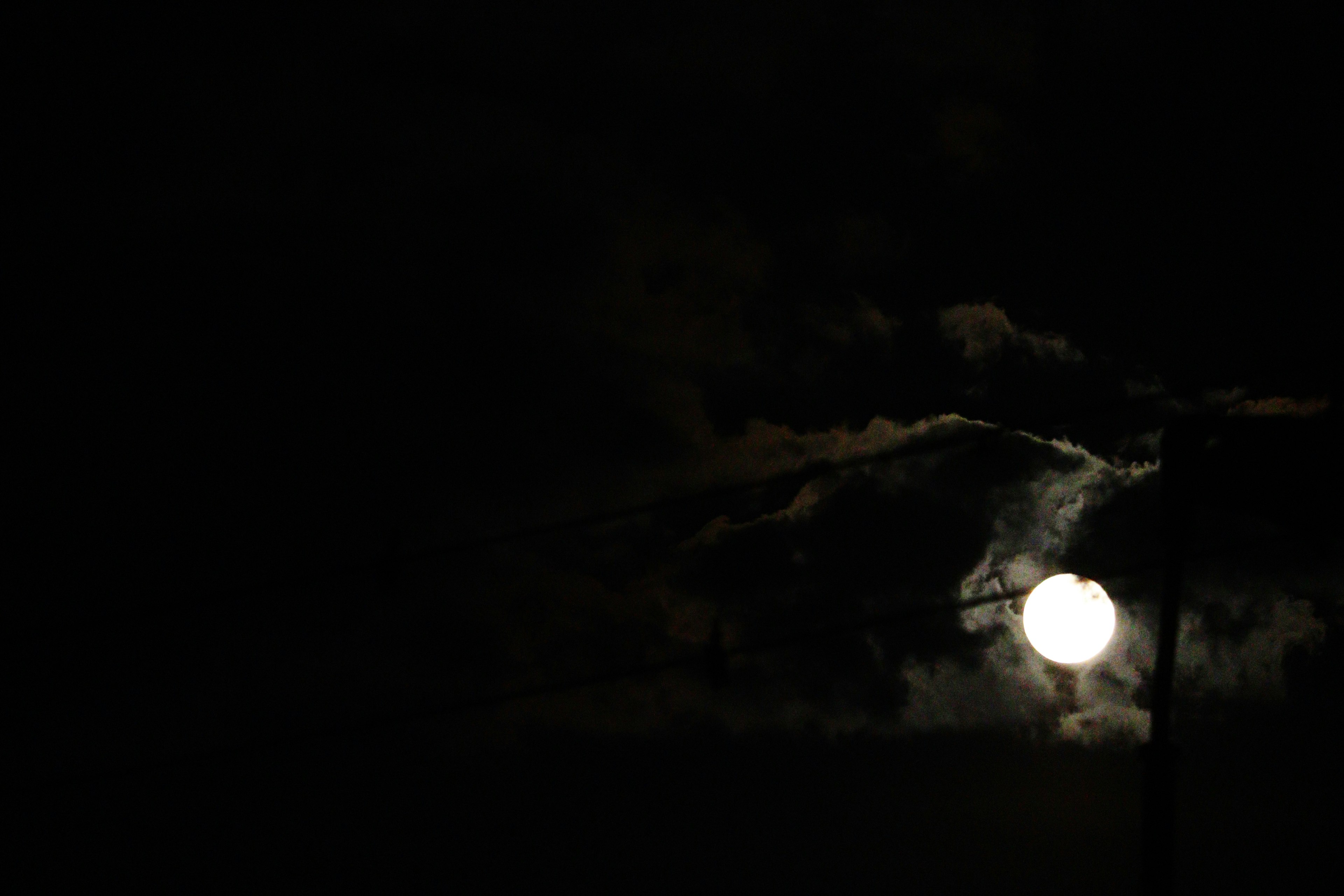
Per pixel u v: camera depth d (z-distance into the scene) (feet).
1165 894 25.44
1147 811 26.00
